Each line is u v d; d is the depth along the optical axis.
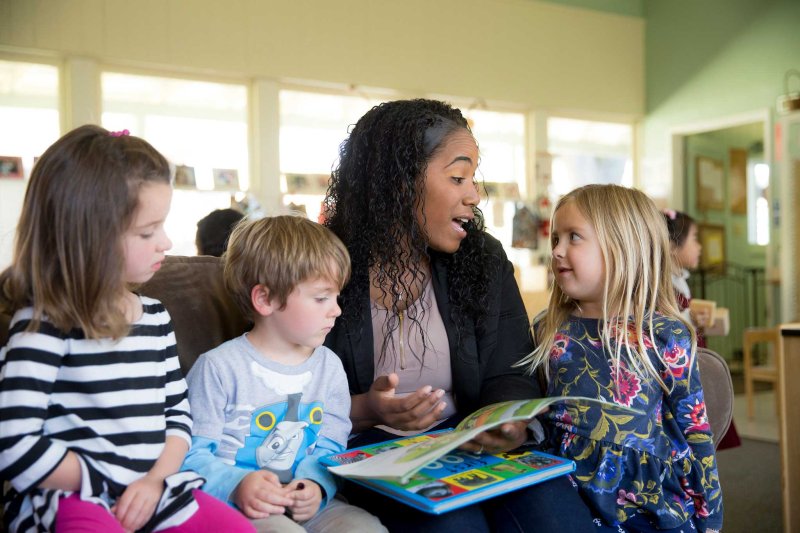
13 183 4.32
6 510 1.04
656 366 1.37
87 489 0.99
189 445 1.16
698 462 1.33
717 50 6.45
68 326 1.03
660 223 1.46
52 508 0.98
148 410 1.10
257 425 1.25
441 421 1.50
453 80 5.95
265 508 1.09
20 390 0.98
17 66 4.38
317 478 1.20
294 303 1.25
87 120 4.50
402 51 5.69
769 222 5.95
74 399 1.04
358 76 5.49
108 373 1.06
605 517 1.31
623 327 1.39
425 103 1.52
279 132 5.22
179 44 4.80
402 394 1.51
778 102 5.76
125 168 1.06
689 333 1.38
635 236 1.42
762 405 5.05
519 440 1.27
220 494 1.13
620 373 1.37
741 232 7.60
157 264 1.13
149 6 4.70
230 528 1.01
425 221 1.46
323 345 1.42
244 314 1.37
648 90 7.09
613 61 6.88
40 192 1.05
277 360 1.30
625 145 7.16
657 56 6.99
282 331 1.28
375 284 1.49
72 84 4.45
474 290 1.52
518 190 6.33
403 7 5.70
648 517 1.31
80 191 1.03
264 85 5.13
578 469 1.34
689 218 3.38
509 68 6.24
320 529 1.13
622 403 1.35
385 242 1.47
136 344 1.12
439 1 5.87
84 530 0.95
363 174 1.52
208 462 1.17
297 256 1.24
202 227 2.59
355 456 1.23
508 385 1.47
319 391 1.32
